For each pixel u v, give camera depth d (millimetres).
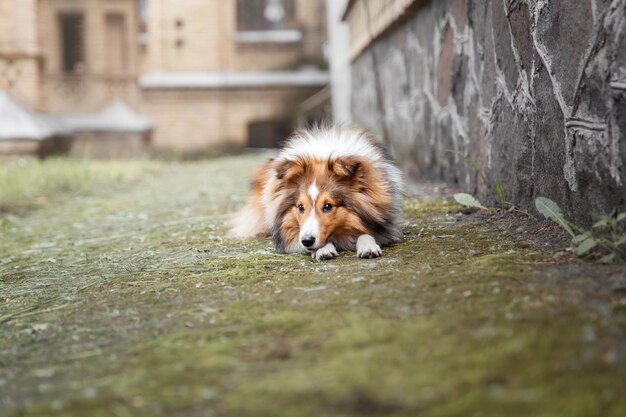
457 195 5527
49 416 2443
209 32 21078
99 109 20516
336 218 4672
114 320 3604
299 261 4602
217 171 13758
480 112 6230
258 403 2361
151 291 4141
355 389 2398
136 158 18938
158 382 2645
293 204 4852
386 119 11195
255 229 5855
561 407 2197
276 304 3553
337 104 17766
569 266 3711
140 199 9688
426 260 4266
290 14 22703
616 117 3713
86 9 20516
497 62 5684
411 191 7473
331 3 17984
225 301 3734
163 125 20938
